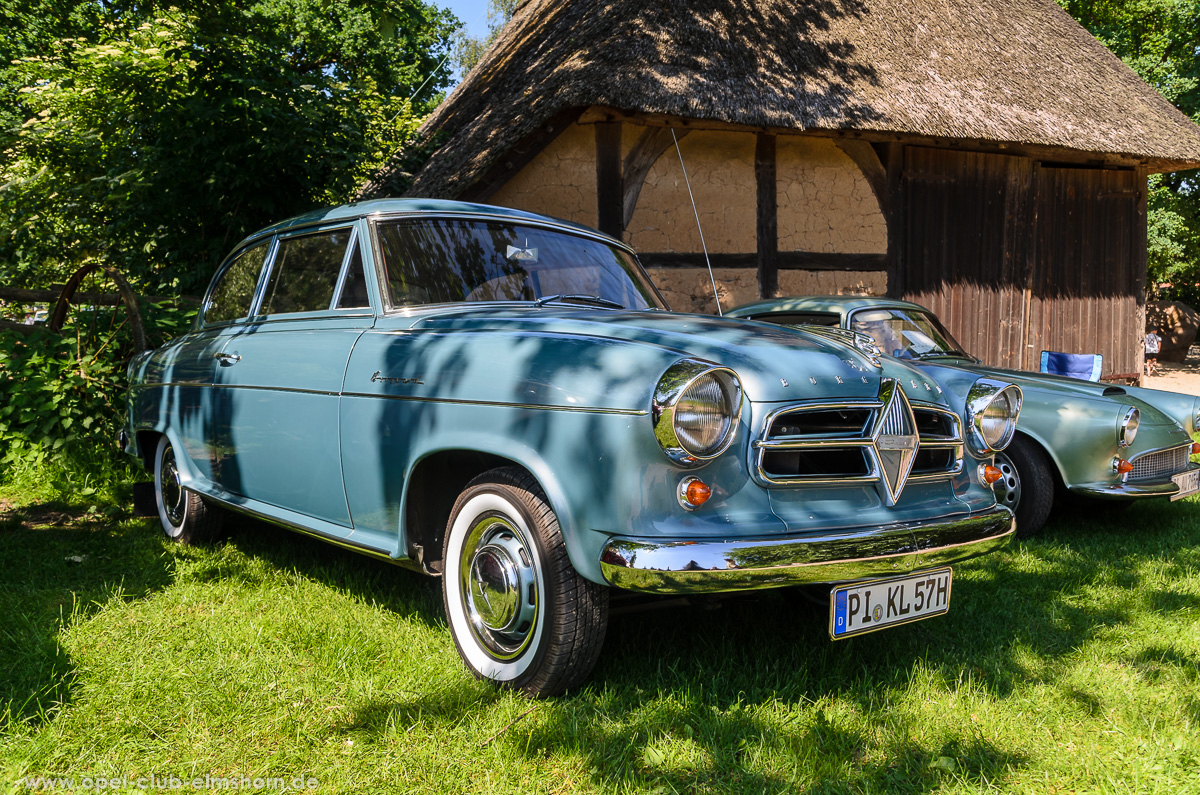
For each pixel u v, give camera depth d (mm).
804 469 2482
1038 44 11836
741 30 9242
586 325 2668
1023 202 11172
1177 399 5414
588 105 8078
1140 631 3295
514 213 3664
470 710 2426
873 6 10711
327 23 18203
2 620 2984
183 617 3141
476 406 2557
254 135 8430
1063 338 11781
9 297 6719
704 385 2244
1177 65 18578
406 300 3141
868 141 10008
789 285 9750
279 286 3715
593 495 2264
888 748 2322
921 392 2791
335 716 2387
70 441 5758
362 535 2988
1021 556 4406
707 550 2172
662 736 2328
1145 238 12305
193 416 3965
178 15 8977
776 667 2760
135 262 9633
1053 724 2506
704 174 9328
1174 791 2121
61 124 10695
